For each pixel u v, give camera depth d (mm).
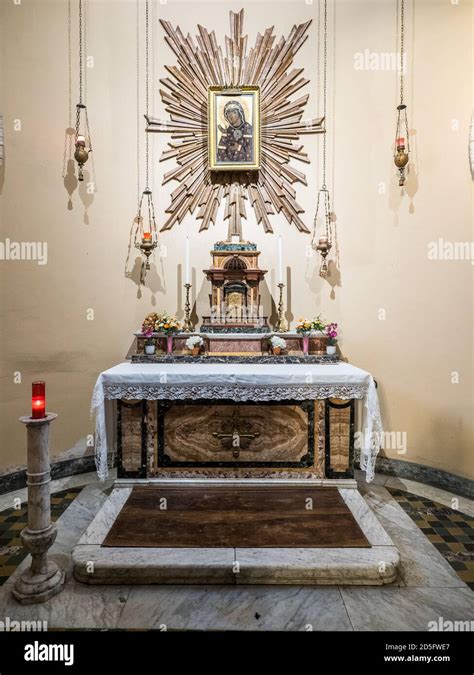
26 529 2477
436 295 4113
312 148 4551
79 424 4348
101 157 4387
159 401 3627
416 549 2969
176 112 4551
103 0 4387
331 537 2848
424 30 4156
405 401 4285
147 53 4496
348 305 4469
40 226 4156
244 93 4488
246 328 4168
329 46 4484
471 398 3918
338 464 3645
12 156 4043
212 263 4418
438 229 4102
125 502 3332
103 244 4395
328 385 3428
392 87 4289
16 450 4082
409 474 4277
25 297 4105
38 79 4148
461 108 4004
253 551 2674
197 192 4602
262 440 3660
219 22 4555
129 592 2461
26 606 2338
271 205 4605
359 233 4426
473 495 3822
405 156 3922
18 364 4086
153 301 4547
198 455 3658
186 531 2908
